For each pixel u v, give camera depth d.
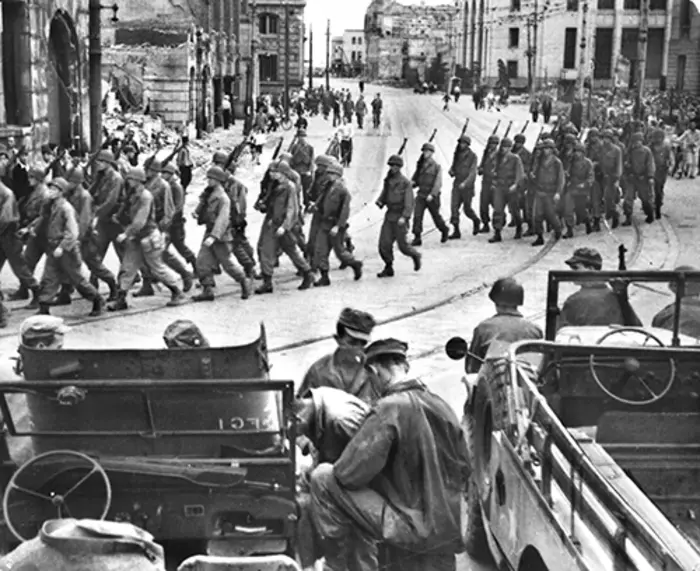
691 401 7.48
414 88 113.56
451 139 49.97
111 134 35.59
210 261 16.30
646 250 21.62
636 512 4.61
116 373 6.59
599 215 24.44
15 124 27.64
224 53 57.25
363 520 5.51
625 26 93.19
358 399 6.38
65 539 3.86
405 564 5.59
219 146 44.75
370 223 25.67
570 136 25.67
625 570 4.66
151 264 15.71
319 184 18.28
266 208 16.98
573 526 5.20
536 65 95.50
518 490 6.20
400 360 5.67
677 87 93.44
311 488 5.77
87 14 32.38
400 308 15.84
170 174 16.81
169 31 46.44
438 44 136.62
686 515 7.04
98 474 6.46
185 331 7.12
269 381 6.11
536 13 81.94
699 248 21.94
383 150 44.44
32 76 27.72
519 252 21.45
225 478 6.37
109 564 3.89
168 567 6.74
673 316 9.17
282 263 20.33
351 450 5.50
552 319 8.55
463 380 8.45
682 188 34.94
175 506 6.50
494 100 78.12
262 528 6.49
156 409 6.44
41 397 6.40
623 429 7.20
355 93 98.44
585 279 8.47
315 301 16.39
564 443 5.33
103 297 16.08
